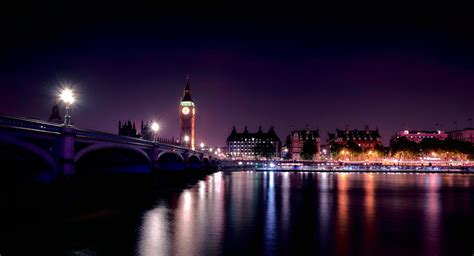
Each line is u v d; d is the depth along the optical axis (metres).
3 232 35.38
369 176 173.75
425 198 70.12
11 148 50.88
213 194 73.31
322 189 89.75
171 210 50.16
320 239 34.47
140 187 86.56
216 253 29.67
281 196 71.12
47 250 29.59
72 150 56.47
